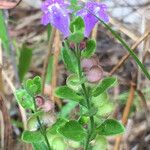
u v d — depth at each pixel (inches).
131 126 8.5
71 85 5.0
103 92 5.1
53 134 5.6
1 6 7.9
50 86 8.6
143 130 9.4
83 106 5.2
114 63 10.3
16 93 5.4
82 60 4.9
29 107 5.4
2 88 7.9
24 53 9.0
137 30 10.3
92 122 5.2
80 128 5.2
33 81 5.2
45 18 5.0
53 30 8.0
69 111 8.4
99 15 5.0
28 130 5.5
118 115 9.2
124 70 9.9
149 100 9.4
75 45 4.7
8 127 7.4
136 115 9.4
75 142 5.8
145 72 6.1
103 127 5.2
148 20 10.2
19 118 9.7
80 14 5.0
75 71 4.9
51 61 9.0
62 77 10.1
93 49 4.8
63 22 4.9
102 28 10.3
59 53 8.6
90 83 5.0
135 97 9.2
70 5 5.0
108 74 8.5
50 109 5.4
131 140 9.3
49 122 5.4
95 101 5.2
